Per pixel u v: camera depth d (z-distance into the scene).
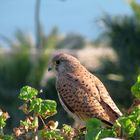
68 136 6.38
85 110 8.91
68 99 9.23
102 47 33.22
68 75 9.55
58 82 9.61
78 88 9.20
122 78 26.03
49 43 32.62
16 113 26.83
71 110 9.19
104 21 28.44
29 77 29.67
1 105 28.78
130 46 27.58
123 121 5.38
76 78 9.39
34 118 6.22
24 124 6.21
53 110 6.16
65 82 9.44
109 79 26.08
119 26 28.08
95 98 8.98
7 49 31.83
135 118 5.39
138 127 5.39
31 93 6.18
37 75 29.52
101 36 28.94
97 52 33.25
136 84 5.82
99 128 5.36
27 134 6.21
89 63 28.20
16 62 30.38
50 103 6.16
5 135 6.12
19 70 30.05
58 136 6.08
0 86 29.69
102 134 5.31
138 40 27.45
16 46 31.69
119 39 27.92
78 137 6.78
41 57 30.16
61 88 9.44
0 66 30.31
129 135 5.39
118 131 5.46
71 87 9.29
